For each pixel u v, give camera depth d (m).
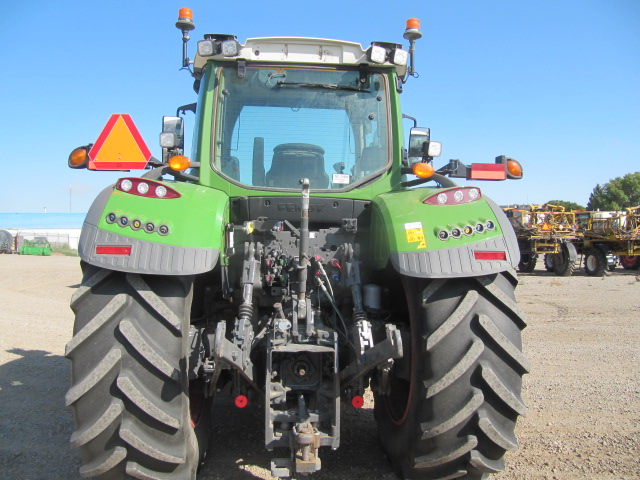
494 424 2.66
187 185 3.13
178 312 2.69
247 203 3.60
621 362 6.25
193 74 4.27
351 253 3.26
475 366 2.66
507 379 2.70
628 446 3.79
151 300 2.63
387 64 3.81
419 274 2.72
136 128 3.44
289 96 3.82
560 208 22.48
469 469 2.78
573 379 5.52
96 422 2.47
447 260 2.75
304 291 3.03
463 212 2.92
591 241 20.53
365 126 3.83
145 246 2.65
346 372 2.91
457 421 2.61
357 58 3.82
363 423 4.31
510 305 2.75
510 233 2.87
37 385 5.20
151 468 2.61
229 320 3.54
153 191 2.83
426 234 2.84
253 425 4.23
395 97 3.87
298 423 2.73
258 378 3.09
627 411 4.54
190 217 2.79
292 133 3.79
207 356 3.09
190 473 2.79
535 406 4.67
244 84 3.82
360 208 3.69
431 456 2.76
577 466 3.47
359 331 2.84
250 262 3.08
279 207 3.61
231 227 3.22
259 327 3.29
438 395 2.67
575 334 7.91
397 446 3.21
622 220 20.16
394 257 2.81
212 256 2.74
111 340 2.57
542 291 13.61
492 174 3.52
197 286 3.52
